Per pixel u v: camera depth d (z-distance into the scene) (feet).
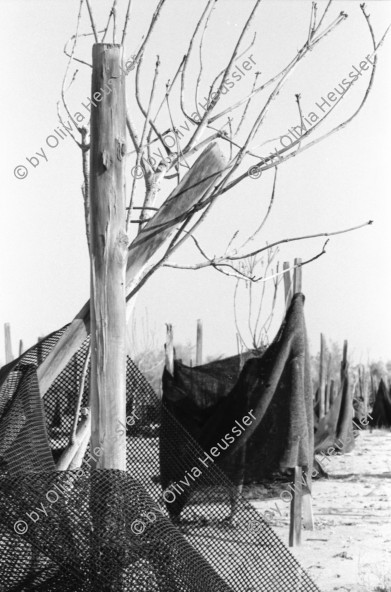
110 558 13.14
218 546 14.52
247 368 32.55
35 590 13.12
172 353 43.24
